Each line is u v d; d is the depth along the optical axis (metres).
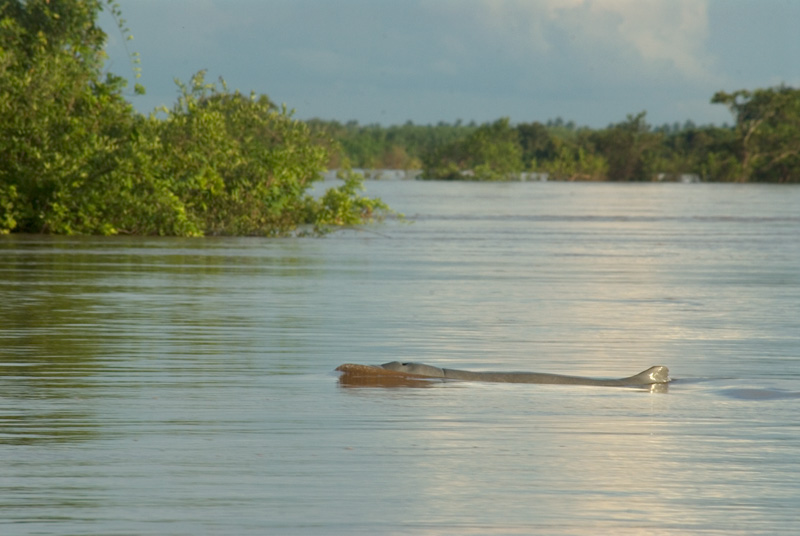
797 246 95.62
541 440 24.47
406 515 18.94
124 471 21.48
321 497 19.91
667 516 19.05
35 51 103.81
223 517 18.72
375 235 104.75
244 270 67.31
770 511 19.38
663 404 28.84
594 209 170.12
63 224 97.19
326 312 47.78
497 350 38.25
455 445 23.91
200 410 27.38
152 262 71.56
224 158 103.56
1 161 97.31
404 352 37.41
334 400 28.88
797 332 43.38
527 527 18.39
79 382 31.03
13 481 20.73
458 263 75.06
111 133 101.94
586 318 47.25
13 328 41.44
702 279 66.12
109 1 102.94
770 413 27.70
